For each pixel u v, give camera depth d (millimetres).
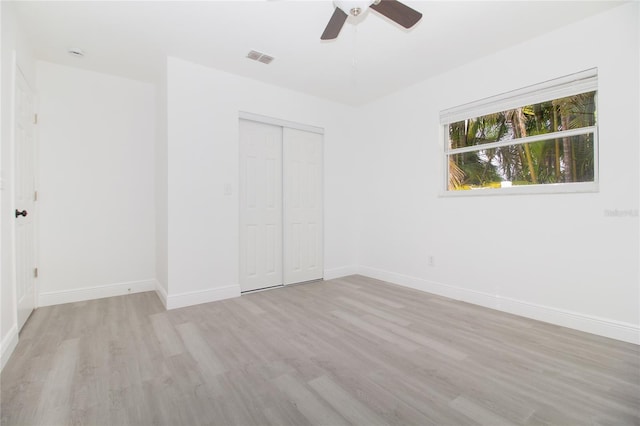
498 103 2893
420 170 3602
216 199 3217
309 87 3727
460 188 3314
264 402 1539
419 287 3627
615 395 1584
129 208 3479
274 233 3752
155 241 3619
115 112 3393
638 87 2145
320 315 2771
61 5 2156
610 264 2271
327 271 4188
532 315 2664
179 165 3002
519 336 2307
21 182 2406
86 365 1882
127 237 3469
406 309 2928
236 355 2023
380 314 2795
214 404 1521
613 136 2248
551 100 2580
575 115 2498
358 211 4480
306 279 4000
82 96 3213
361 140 4414
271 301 3186
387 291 3562
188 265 3049
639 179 2150
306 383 1707
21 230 2398
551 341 2215
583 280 2395
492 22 2396
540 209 2621
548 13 2283
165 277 3049
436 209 3436
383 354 2039
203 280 3135
